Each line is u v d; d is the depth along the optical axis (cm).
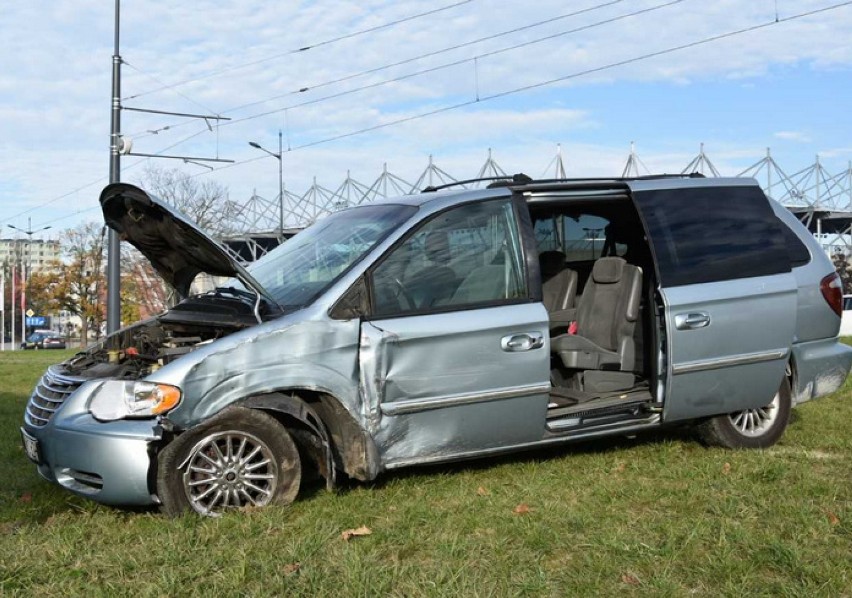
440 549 428
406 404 521
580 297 698
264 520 465
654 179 633
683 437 689
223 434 487
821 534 445
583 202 610
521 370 548
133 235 588
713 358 605
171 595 376
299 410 501
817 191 5931
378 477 571
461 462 612
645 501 512
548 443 573
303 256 591
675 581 387
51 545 442
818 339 674
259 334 495
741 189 649
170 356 510
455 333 532
